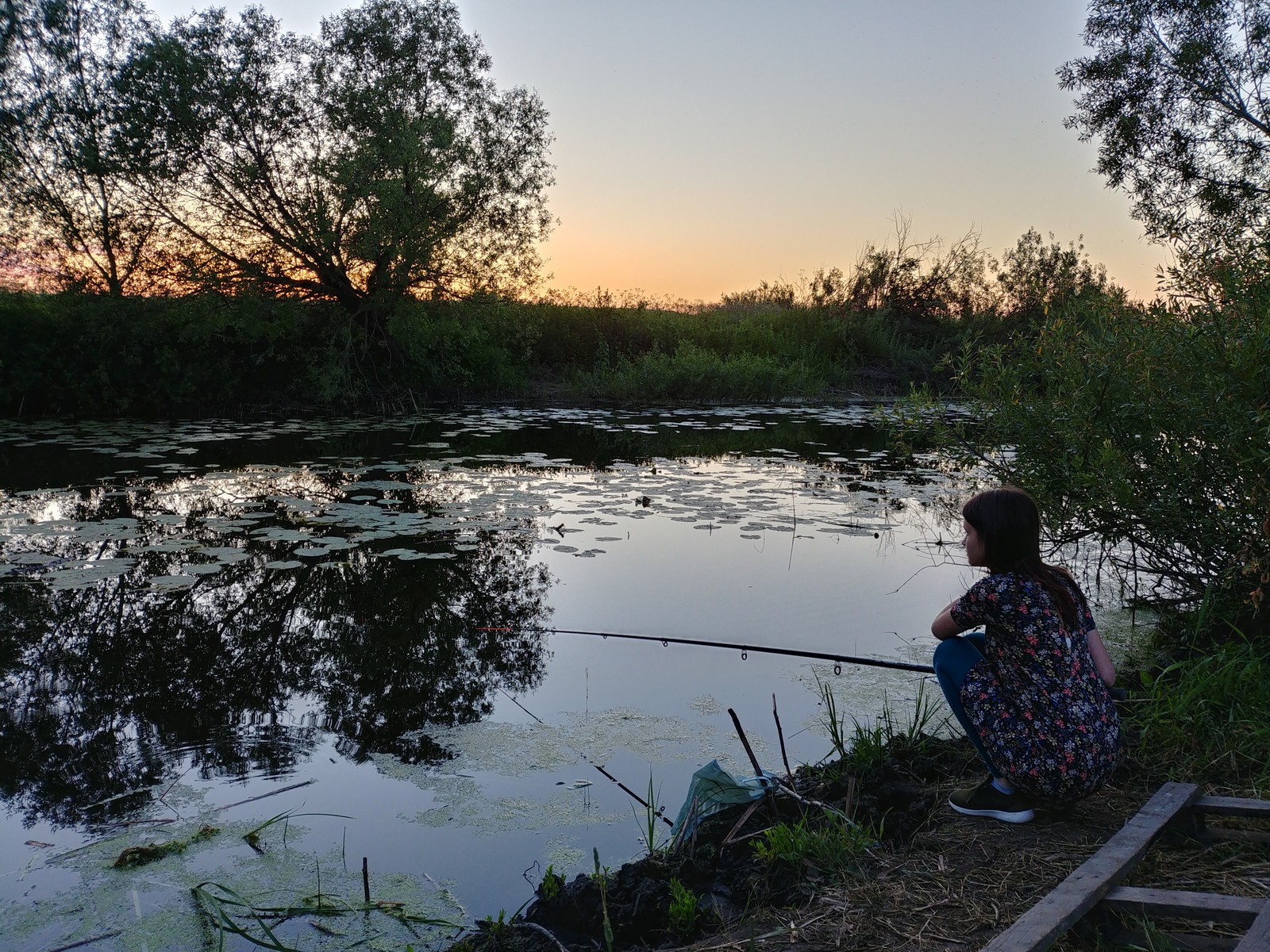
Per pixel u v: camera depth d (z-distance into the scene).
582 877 2.85
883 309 25.05
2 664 4.81
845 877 2.63
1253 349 4.19
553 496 9.59
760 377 20.92
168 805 3.39
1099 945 2.22
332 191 15.47
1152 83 12.02
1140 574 6.39
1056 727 2.77
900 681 4.63
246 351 16.86
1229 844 2.71
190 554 6.93
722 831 3.10
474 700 4.41
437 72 16.42
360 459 11.91
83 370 15.67
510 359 20.09
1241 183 11.54
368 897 2.81
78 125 15.00
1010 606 2.82
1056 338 5.29
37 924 2.66
